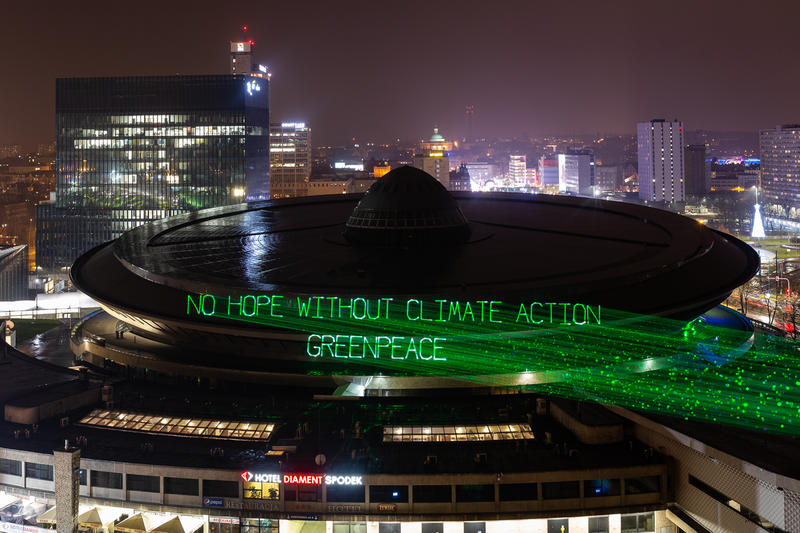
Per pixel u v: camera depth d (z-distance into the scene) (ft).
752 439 264.52
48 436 311.47
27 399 332.80
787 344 422.00
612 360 313.73
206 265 371.35
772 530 238.68
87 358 401.49
